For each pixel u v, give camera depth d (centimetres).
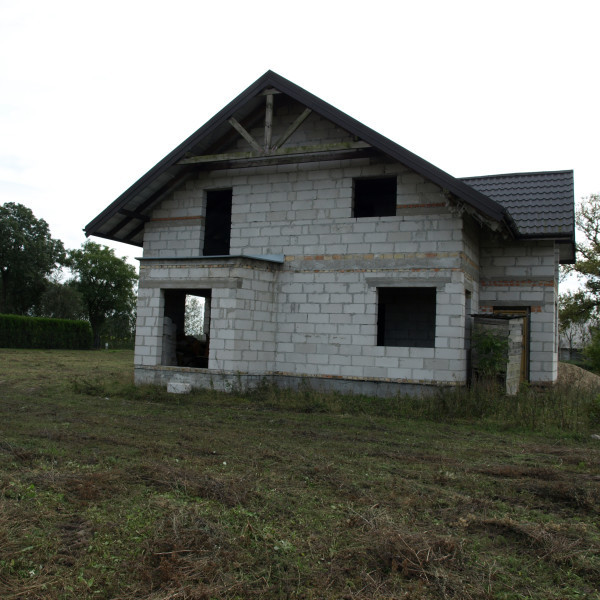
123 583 436
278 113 1555
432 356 1337
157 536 511
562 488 663
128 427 1005
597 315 3938
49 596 414
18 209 5341
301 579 447
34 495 613
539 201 1608
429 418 1166
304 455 820
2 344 3975
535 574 465
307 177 1490
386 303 1733
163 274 1501
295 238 1489
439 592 430
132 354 4203
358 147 1345
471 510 600
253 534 521
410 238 1376
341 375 1416
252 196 1545
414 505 612
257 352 1448
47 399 1356
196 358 1727
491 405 1194
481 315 1384
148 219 1667
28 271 5225
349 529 543
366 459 808
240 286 1412
